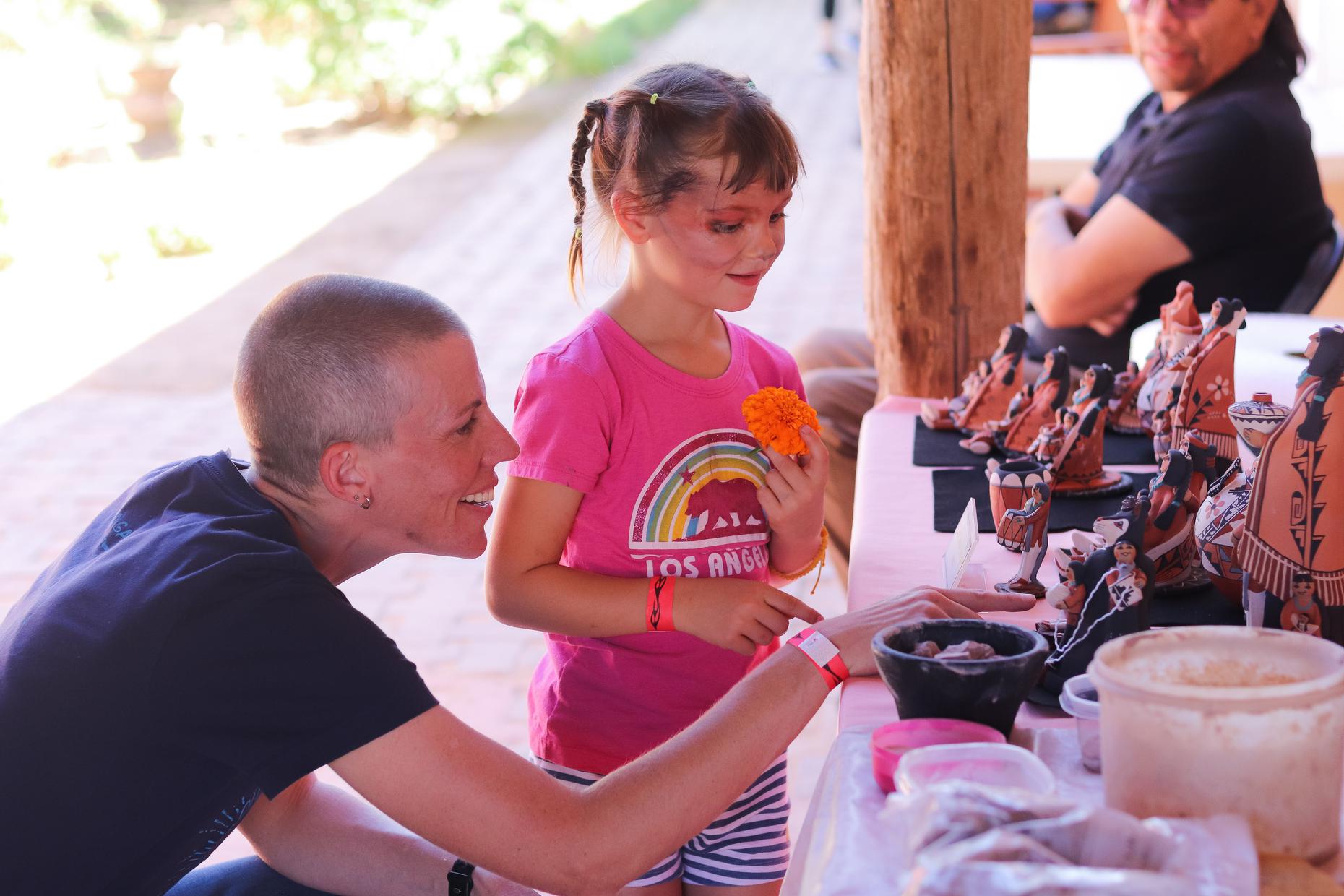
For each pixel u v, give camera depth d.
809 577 4.27
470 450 1.57
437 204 9.59
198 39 11.79
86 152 11.06
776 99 12.05
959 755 1.10
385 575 4.59
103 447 5.73
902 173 2.96
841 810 1.15
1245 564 1.40
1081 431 2.09
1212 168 3.22
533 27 12.91
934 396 3.08
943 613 1.50
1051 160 4.70
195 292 7.91
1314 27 6.51
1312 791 1.02
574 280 1.98
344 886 1.85
